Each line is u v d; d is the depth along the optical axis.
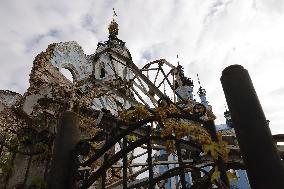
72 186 2.72
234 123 2.25
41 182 4.73
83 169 3.28
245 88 2.33
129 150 2.98
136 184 5.68
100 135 3.05
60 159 2.81
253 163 2.02
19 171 5.52
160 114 2.98
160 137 2.92
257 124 2.15
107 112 4.57
